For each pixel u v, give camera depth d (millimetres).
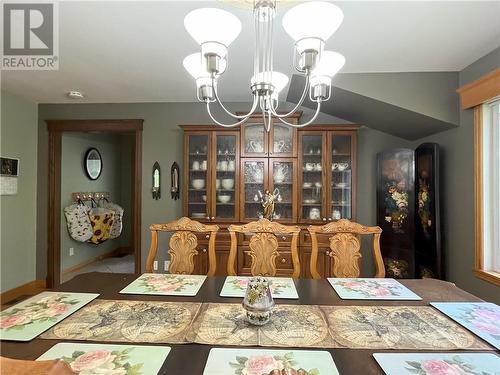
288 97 3217
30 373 537
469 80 2387
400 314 1180
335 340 972
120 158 5395
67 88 2996
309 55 1138
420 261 2832
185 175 3201
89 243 4477
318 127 3123
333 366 824
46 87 2963
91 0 1562
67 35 1924
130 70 2518
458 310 1222
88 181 4570
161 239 3490
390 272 3027
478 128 2248
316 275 1830
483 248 2225
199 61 1430
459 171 2477
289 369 745
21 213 3340
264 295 1088
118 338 972
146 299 1324
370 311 1208
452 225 2564
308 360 854
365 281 1615
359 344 948
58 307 1218
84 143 4477
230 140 3238
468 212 2365
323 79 1415
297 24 1107
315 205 3203
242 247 3059
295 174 3123
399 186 2992
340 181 3191
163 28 1837
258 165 3207
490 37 1941
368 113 2965
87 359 846
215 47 1150
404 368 821
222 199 3223
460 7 1607
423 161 2771
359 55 2217
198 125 3154
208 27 1107
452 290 1475
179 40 1991
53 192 3541
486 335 1011
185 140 3201
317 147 3193
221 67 1208
